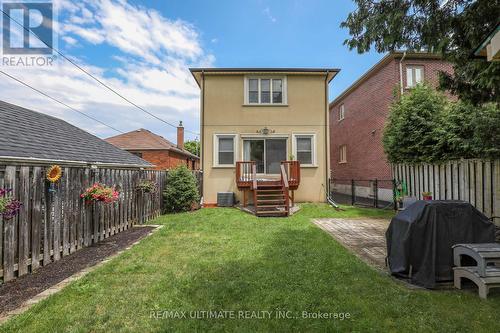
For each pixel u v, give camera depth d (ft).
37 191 13.51
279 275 12.14
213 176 39.45
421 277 11.13
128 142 71.67
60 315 8.86
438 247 11.35
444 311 9.13
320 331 8.08
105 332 8.02
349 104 53.47
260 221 25.68
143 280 11.62
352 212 31.27
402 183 31.78
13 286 11.22
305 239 18.57
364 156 46.68
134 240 19.13
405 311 9.11
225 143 39.93
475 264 11.53
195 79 41.73
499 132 18.48
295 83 40.42
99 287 10.89
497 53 9.52
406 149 29.19
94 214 18.38
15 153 13.85
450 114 23.48
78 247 16.63
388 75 39.34
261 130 39.78
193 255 15.06
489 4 12.00
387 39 14.74
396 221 12.44
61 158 17.56
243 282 11.36
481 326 8.27
